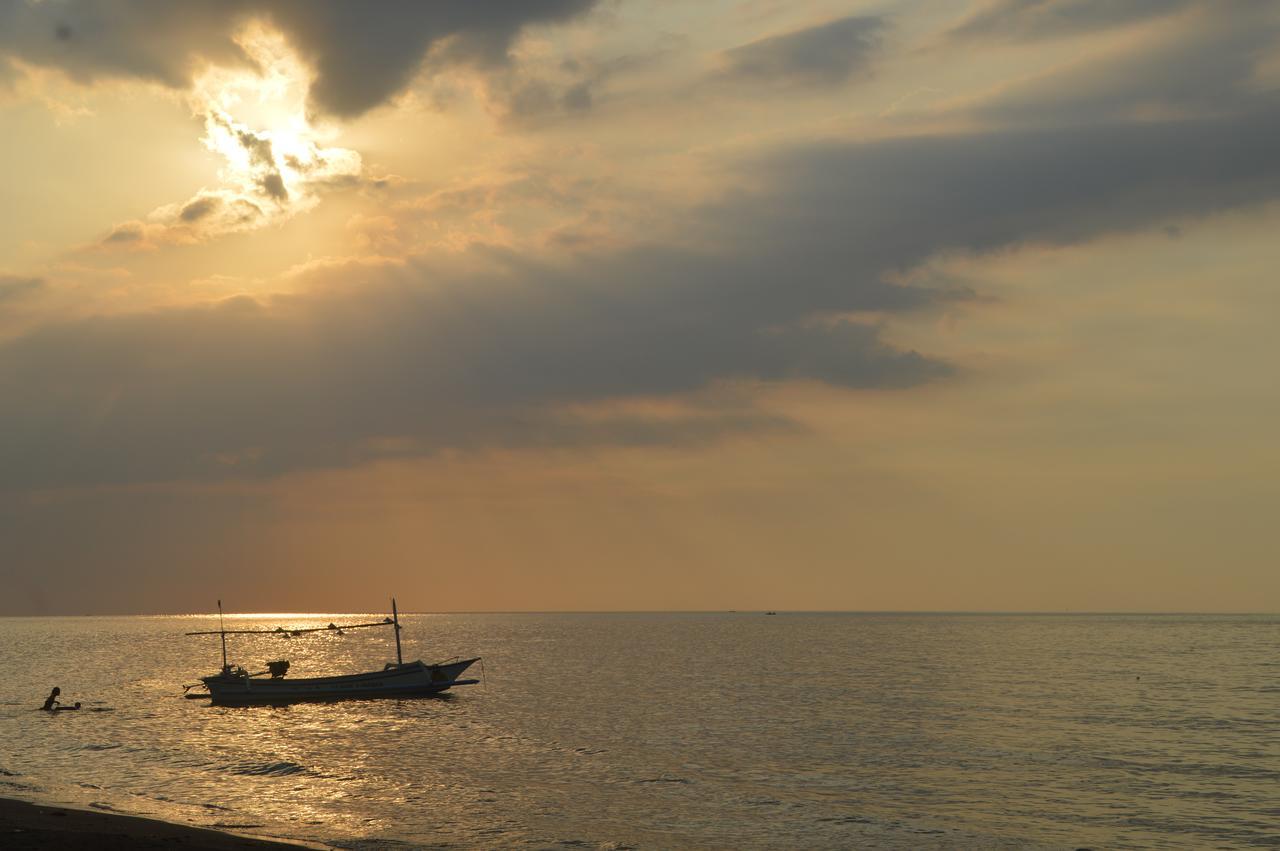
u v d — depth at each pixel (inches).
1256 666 5979.3
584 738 2751.0
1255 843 1625.2
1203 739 2810.0
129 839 1233.4
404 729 2933.1
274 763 2245.3
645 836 1582.2
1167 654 7332.7
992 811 1830.7
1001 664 6127.0
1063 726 3075.8
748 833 1622.8
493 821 1662.2
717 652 7618.1
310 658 7283.5
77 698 3853.3
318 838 1492.4
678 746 2603.3
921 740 2743.6
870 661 6412.4
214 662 6486.2
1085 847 1587.1
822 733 2876.5
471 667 5949.8
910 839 1606.8
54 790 1830.7
